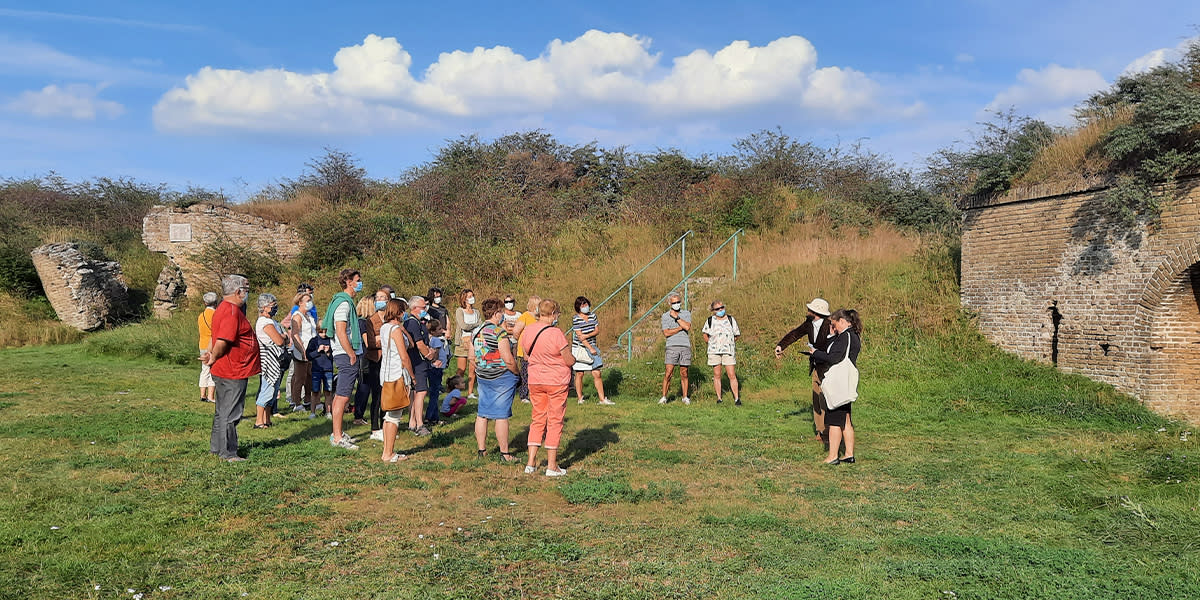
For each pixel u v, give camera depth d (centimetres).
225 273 2405
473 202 2444
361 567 454
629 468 732
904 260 1622
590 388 1286
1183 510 568
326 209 2680
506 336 748
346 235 2492
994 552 479
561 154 3356
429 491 633
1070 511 587
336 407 792
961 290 1370
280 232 2603
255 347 747
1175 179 1000
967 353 1280
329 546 490
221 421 725
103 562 448
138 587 412
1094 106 1219
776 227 2144
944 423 988
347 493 619
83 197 3203
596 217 2470
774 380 1298
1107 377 1091
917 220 2322
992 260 1301
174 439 810
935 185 2431
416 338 872
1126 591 412
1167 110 977
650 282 1831
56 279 2159
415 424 880
